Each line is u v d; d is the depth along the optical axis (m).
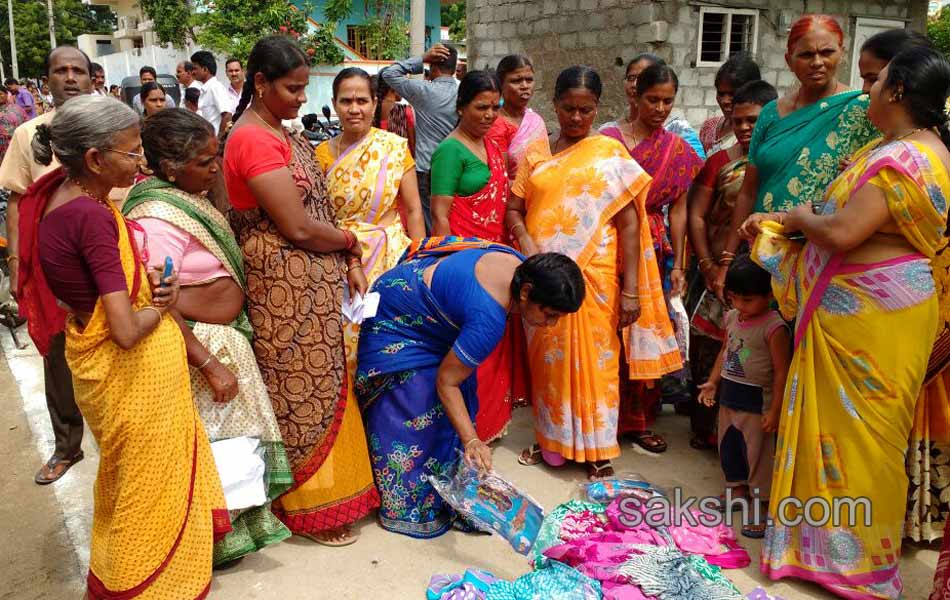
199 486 2.46
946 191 2.42
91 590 2.39
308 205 2.82
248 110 2.84
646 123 3.58
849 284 2.56
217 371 2.60
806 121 3.25
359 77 3.30
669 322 3.63
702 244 3.83
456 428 2.74
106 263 2.12
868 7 10.46
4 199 6.27
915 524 2.92
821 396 2.65
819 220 2.55
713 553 2.93
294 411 2.84
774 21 9.80
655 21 9.09
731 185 3.71
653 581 2.63
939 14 19.97
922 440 2.88
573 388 3.43
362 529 3.13
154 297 2.26
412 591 2.72
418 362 2.95
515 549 2.79
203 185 2.59
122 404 2.21
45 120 3.53
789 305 2.86
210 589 2.70
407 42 19.58
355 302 2.96
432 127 4.86
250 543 2.78
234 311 2.74
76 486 3.51
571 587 2.62
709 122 5.12
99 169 2.17
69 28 42.62
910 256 2.51
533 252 3.49
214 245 2.60
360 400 3.16
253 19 15.66
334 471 2.91
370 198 3.33
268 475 2.81
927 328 2.54
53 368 3.47
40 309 3.24
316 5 20.28
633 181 3.32
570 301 2.53
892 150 2.41
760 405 3.15
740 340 3.18
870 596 2.64
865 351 2.55
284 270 2.77
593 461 3.51
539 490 3.46
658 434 4.12
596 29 9.92
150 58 24.75
